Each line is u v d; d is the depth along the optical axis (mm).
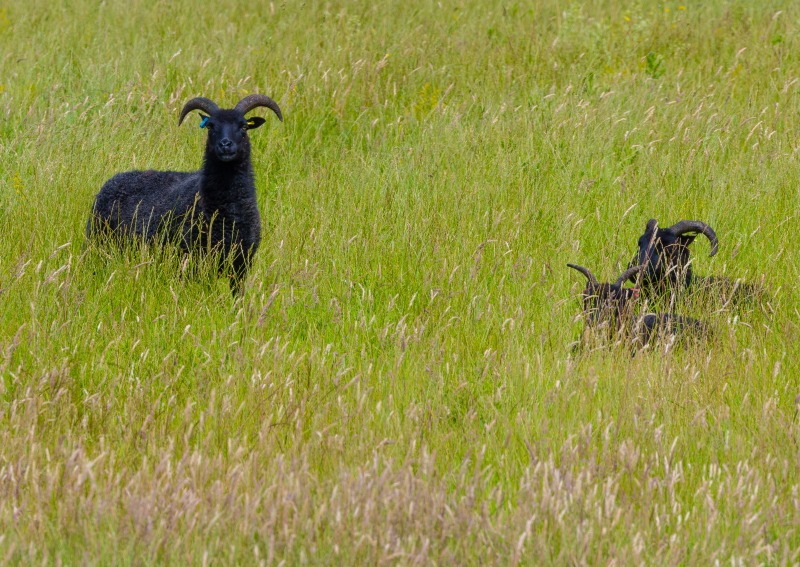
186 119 45844
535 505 17984
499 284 30938
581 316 27766
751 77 52188
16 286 28094
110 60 50938
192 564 16547
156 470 18344
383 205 37406
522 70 52625
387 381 24750
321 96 48125
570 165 40656
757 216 37062
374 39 56156
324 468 20547
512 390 24203
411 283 31219
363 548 16781
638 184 39000
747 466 19766
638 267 30266
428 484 18141
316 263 31297
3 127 44344
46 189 36844
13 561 16438
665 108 46469
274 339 26891
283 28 58406
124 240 35594
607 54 54969
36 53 53125
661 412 23359
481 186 39031
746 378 24953
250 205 34438
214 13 62469
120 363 25266
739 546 17328
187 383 24547
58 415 22203
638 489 19578
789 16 62062
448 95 50156
